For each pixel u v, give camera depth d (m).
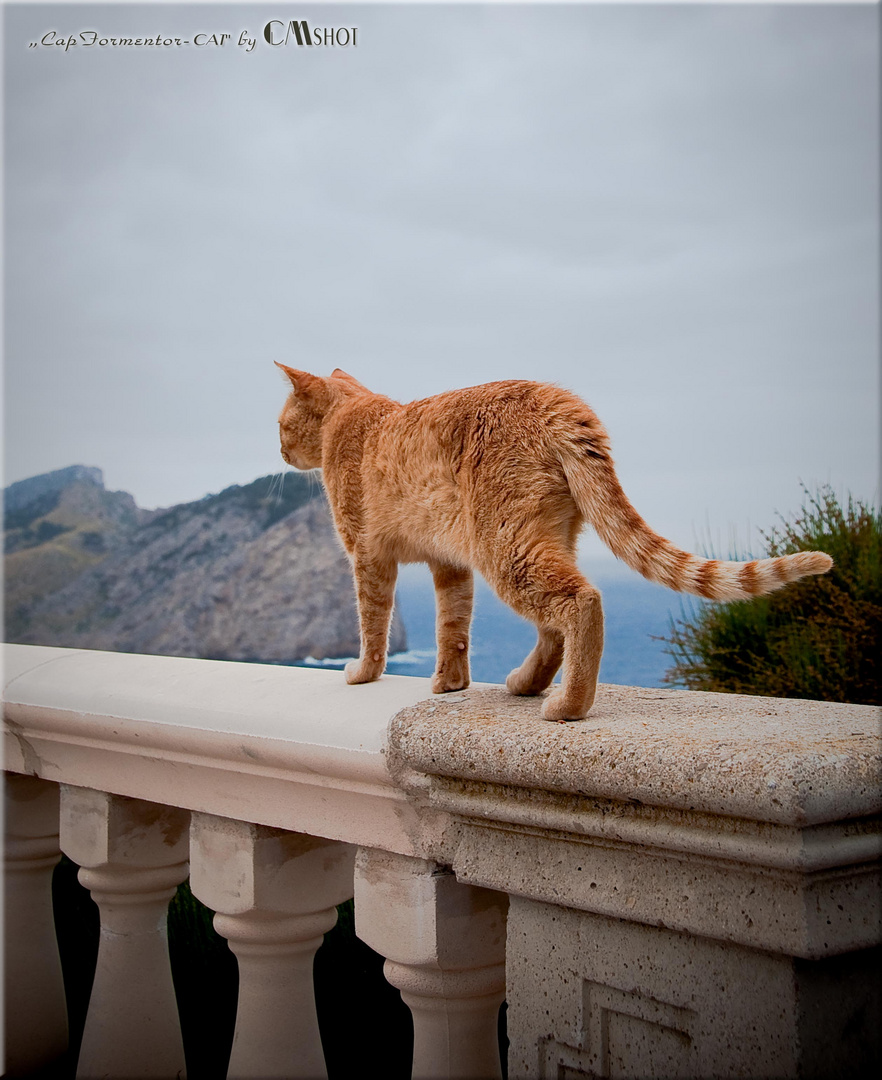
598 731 1.38
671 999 1.34
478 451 1.74
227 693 1.97
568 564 1.62
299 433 2.41
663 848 1.29
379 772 1.59
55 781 2.48
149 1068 2.27
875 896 1.25
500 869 1.51
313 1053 1.98
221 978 3.04
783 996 1.22
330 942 2.93
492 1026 1.76
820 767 1.14
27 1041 2.55
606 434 1.67
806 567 1.46
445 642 1.93
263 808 1.86
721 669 4.03
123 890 2.25
